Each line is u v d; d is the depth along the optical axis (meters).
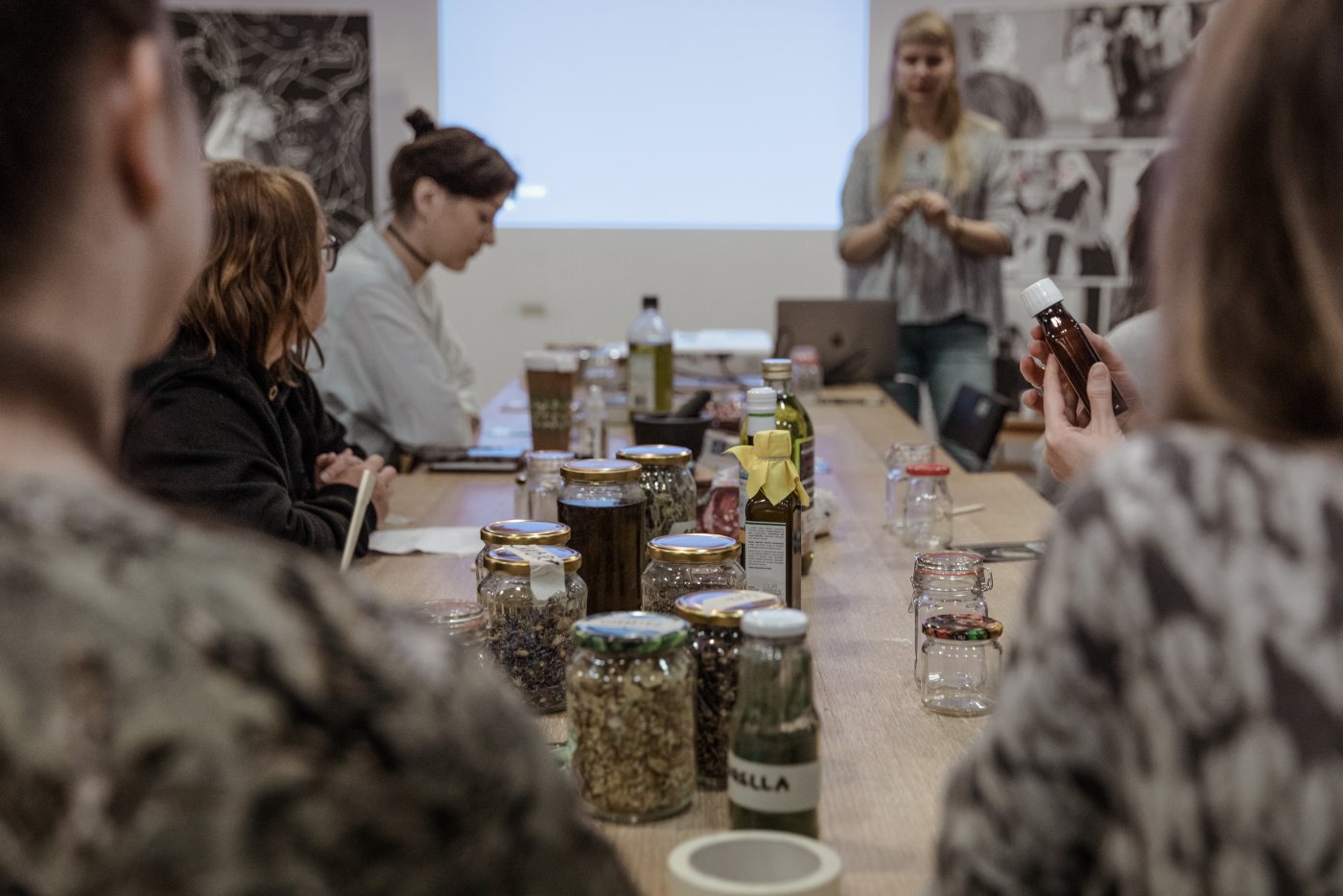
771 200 6.16
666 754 1.08
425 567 1.99
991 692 1.37
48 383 0.48
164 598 0.46
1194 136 0.64
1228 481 0.58
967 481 2.71
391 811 0.46
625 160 6.14
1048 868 0.63
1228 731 0.55
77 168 0.48
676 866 0.88
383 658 0.48
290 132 6.12
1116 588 0.59
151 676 0.44
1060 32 6.00
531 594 1.32
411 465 3.00
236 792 0.44
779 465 1.48
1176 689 0.57
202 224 0.57
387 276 3.07
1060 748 0.61
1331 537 0.56
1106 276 6.15
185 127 0.55
